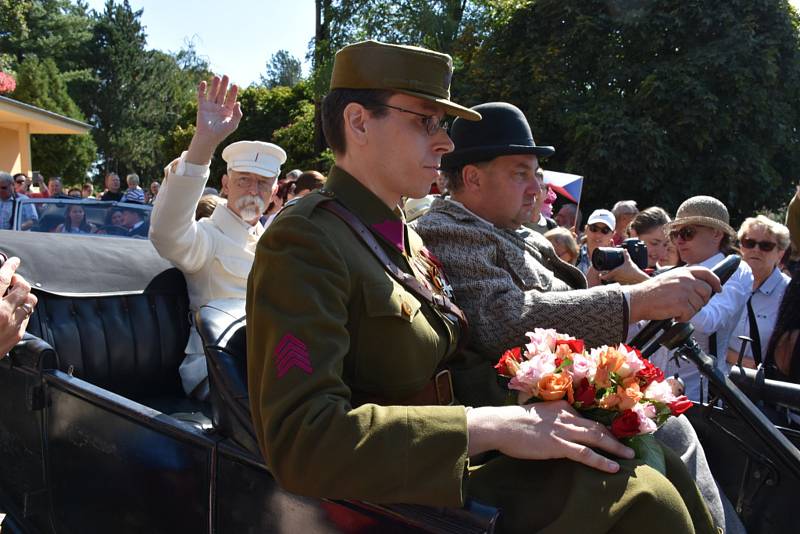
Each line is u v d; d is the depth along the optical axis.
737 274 2.68
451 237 1.78
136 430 1.65
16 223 4.17
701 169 12.58
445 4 16.47
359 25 16.98
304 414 1.12
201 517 1.51
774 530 1.82
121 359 2.45
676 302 1.56
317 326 1.19
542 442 1.17
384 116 1.41
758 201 13.09
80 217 4.32
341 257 1.29
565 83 13.02
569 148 12.88
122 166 42.53
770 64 12.34
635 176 12.29
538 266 1.84
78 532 1.87
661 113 12.37
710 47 12.44
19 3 33.53
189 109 31.23
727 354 3.03
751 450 1.87
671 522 1.14
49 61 29.64
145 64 41.84
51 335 2.29
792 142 13.38
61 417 1.90
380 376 1.34
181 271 2.71
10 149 15.09
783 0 12.79
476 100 13.60
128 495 1.69
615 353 1.25
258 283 1.26
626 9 12.75
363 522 1.20
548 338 1.33
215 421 1.58
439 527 1.10
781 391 1.93
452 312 1.52
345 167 1.48
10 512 2.13
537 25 13.48
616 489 1.15
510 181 1.86
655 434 1.68
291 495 1.31
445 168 1.92
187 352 2.58
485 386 1.67
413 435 1.12
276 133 19.95
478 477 1.32
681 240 2.90
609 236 4.59
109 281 2.54
